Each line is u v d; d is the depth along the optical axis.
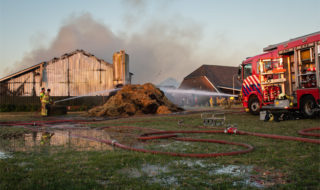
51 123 12.38
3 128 10.31
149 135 7.53
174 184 3.06
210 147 5.43
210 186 2.98
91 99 26.81
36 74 27.09
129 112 17.53
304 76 10.96
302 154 4.50
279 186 2.95
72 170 3.72
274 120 10.57
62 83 27.02
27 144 6.24
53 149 5.49
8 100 26.88
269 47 13.20
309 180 3.12
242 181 3.15
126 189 2.87
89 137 7.10
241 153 4.62
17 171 3.70
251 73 14.51
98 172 3.59
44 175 3.48
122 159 4.29
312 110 10.55
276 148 5.09
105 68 27.14
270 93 12.98
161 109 18.41
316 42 10.26
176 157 4.43
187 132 7.82
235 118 12.27
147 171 3.62
